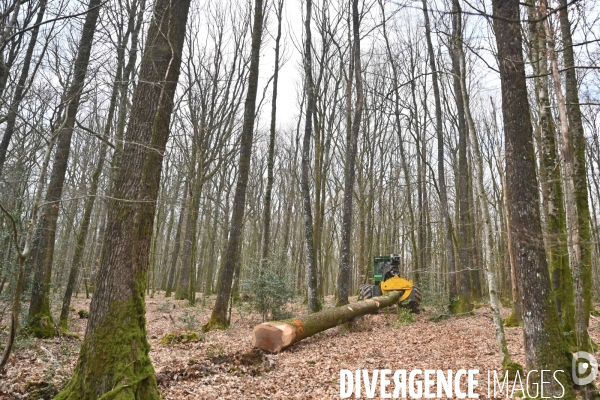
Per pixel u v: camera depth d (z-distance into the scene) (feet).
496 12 18.30
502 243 64.90
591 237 24.21
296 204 107.86
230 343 31.17
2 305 29.40
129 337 15.08
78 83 21.13
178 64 18.45
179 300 67.26
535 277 16.57
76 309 49.37
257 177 96.22
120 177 16.60
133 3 33.14
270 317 42.45
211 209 84.53
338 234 111.65
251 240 101.04
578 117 25.71
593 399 15.34
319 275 63.05
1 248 27.25
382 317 47.60
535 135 27.53
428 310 52.70
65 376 18.72
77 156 53.42
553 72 15.39
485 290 84.33
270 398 19.49
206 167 61.41
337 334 36.94
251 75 42.04
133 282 15.74
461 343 31.48
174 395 18.94
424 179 75.15
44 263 31.01
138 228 16.07
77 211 63.00
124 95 33.37
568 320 23.50
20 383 18.54
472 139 23.16
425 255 76.23
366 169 88.79
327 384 21.65
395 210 100.68
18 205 26.58
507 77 17.83
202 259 102.37
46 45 24.39
